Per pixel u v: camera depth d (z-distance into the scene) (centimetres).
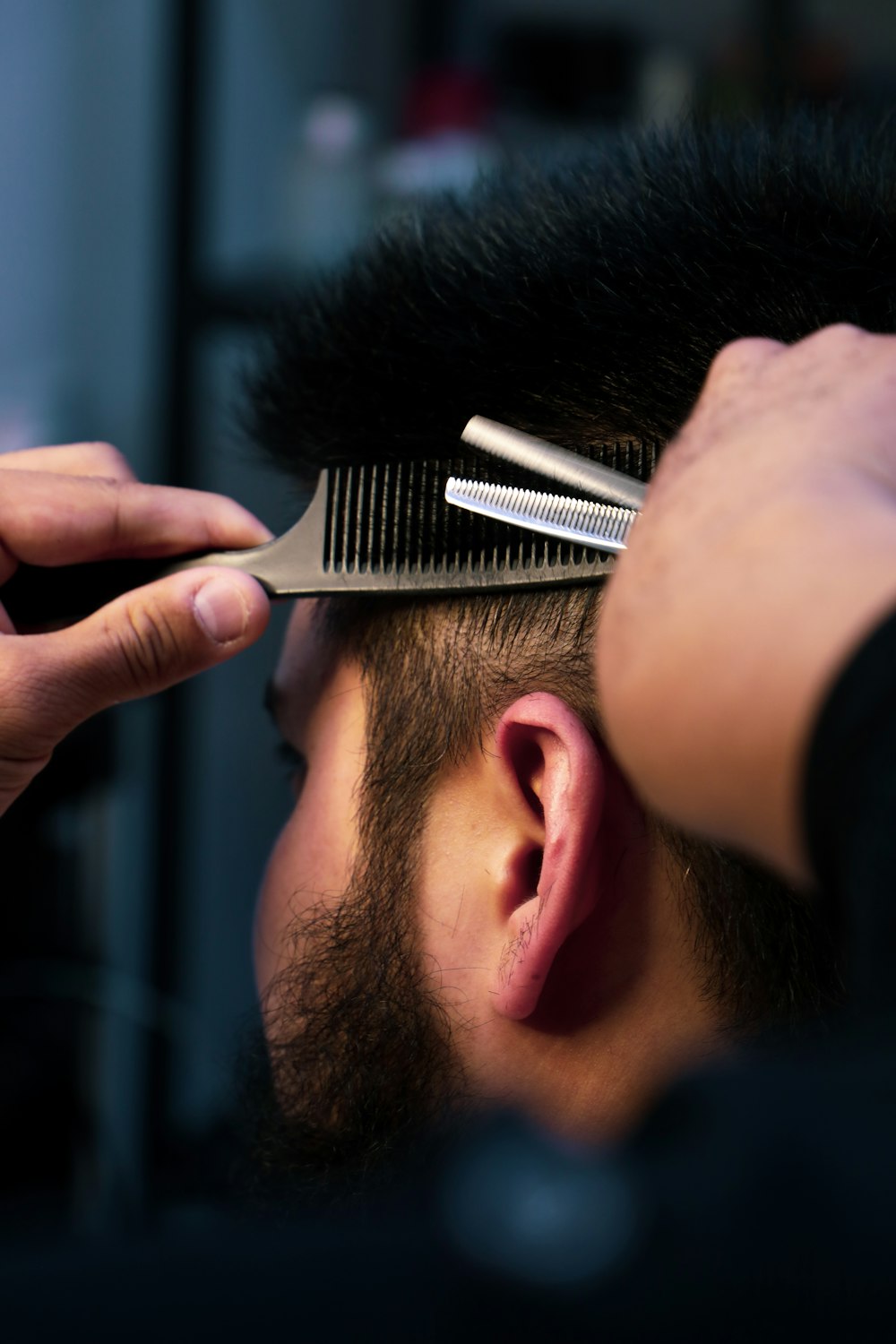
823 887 31
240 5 151
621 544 54
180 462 148
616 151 71
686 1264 21
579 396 61
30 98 138
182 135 147
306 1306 22
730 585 34
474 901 60
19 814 128
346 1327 22
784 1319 20
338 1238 23
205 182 149
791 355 41
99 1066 132
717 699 33
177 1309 22
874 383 38
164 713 148
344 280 69
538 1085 60
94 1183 119
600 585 57
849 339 41
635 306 60
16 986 128
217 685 154
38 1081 125
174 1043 139
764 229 60
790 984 57
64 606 66
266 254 152
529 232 65
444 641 60
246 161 156
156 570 65
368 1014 63
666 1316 20
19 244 139
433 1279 22
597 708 56
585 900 56
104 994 135
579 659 57
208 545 65
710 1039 58
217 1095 131
